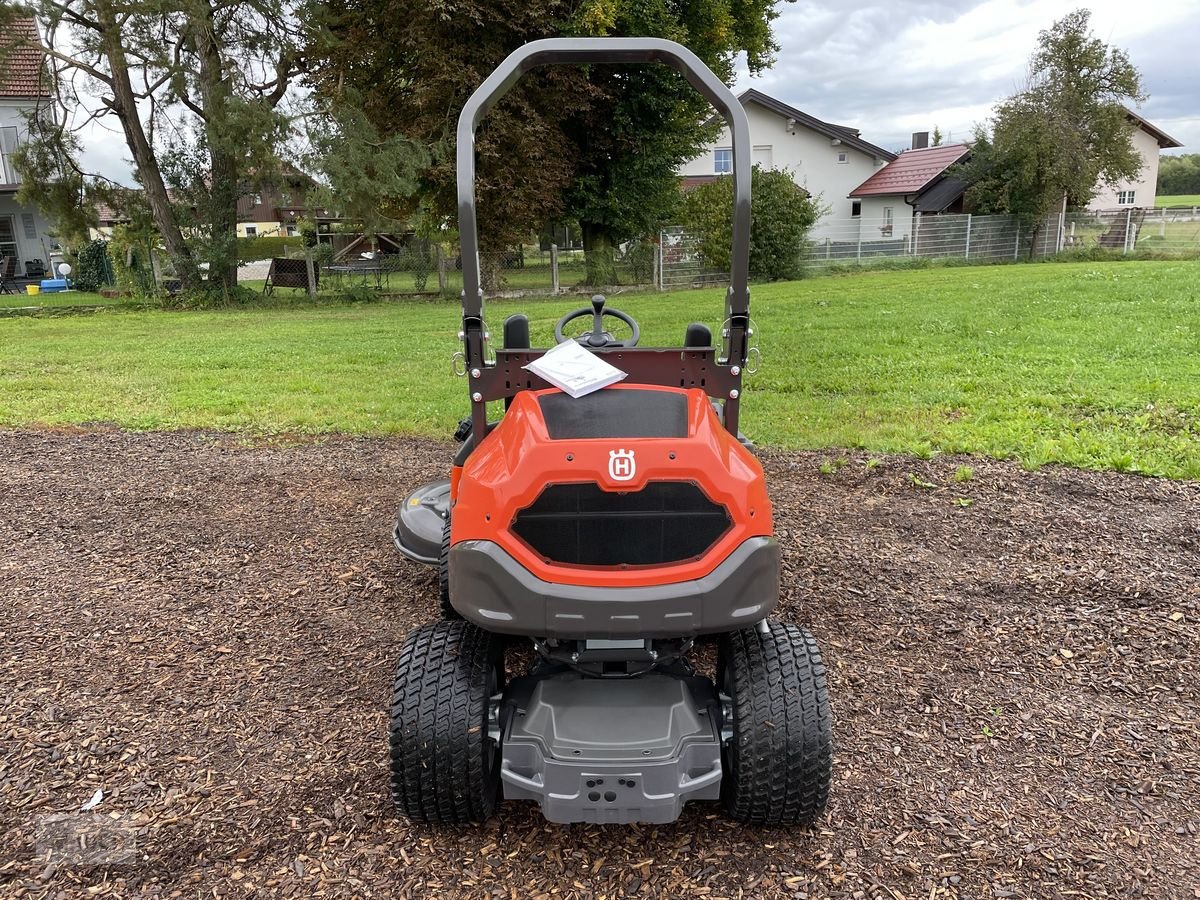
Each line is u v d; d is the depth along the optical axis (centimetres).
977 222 3206
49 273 3053
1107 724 342
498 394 305
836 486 624
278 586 486
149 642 422
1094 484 602
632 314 1586
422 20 2025
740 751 265
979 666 387
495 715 276
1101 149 3100
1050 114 3061
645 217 2581
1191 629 410
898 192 3653
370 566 511
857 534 535
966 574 477
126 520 594
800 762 263
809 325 1357
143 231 2311
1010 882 260
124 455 761
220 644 420
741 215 287
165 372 1166
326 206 2016
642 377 309
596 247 2619
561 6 2183
